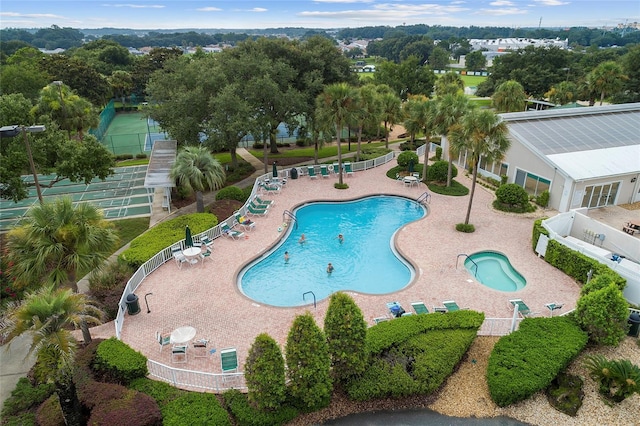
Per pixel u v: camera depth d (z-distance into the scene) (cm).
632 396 1574
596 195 3186
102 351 1623
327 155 5088
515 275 2405
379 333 1741
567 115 3988
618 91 6475
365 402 1559
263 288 2350
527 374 1538
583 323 1780
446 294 2173
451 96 3538
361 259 2661
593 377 1597
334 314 1505
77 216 1738
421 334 1755
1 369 1688
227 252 2653
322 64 4694
